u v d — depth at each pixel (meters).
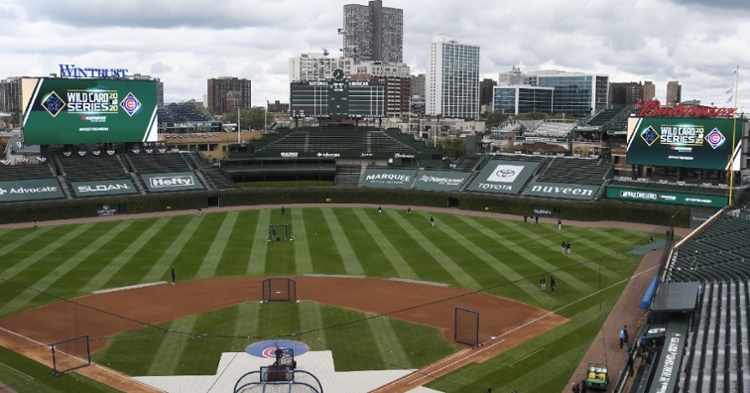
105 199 115.44
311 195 133.50
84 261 79.81
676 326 52.75
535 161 131.25
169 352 51.66
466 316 60.75
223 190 128.38
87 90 121.94
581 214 113.38
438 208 127.69
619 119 162.75
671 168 121.88
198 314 60.94
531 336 55.56
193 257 82.88
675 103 141.50
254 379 46.53
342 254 85.31
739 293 55.41
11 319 59.00
